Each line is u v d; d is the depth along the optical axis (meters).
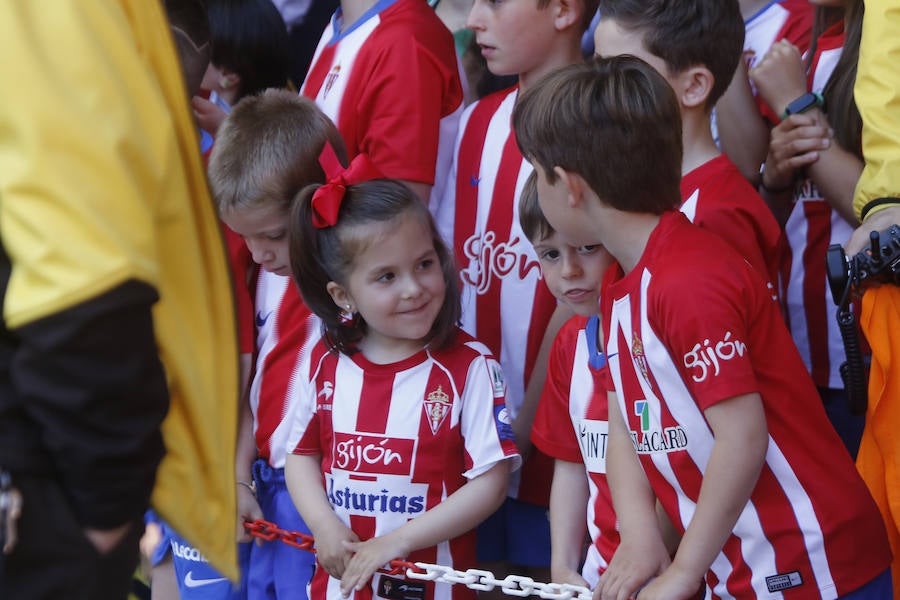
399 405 6.21
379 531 6.21
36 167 3.65
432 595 6.17
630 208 5.20
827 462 5.22
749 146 7.66
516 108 5.62
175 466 4.28
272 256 6.85
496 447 6.12
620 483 5.61
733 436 4.86
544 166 5.31
